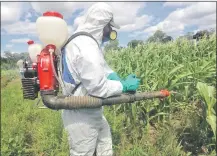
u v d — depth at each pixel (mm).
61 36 1983
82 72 1962
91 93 1996
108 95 2016
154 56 5660
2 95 8078
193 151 3377
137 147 3152
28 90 2090
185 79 4305
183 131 3584
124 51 6750
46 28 1943
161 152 3150
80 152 2328
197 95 4047
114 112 4059
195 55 5871
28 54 2137
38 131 3703
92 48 1974
